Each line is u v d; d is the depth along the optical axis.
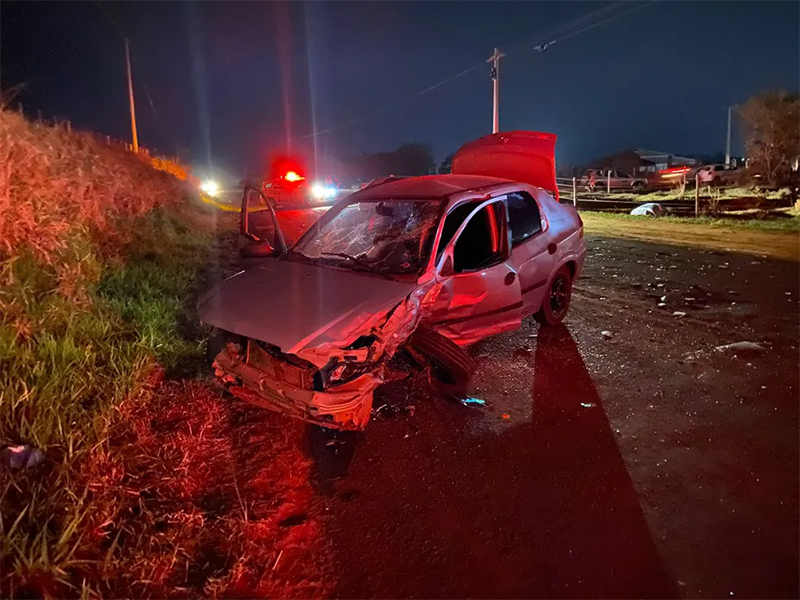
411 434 3.94
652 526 3.06
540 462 3.64
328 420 3.49
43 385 3.67
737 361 5.23
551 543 2.94
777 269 8.95
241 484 3.34
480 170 7.16
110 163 10.97
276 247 5.06
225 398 4.23
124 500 3.02
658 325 6.24
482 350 5.49
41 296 4.84
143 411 3.92
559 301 6.10
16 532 2.61
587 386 4.72
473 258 4.88
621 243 11.70
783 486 3.40
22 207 5.01
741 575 2.74
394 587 2.65
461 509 3.19
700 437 3.93
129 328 5.12
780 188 21.89
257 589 2.60
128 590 2.50
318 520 3.08
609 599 2.60
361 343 3.62
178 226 11.46
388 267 4.35
